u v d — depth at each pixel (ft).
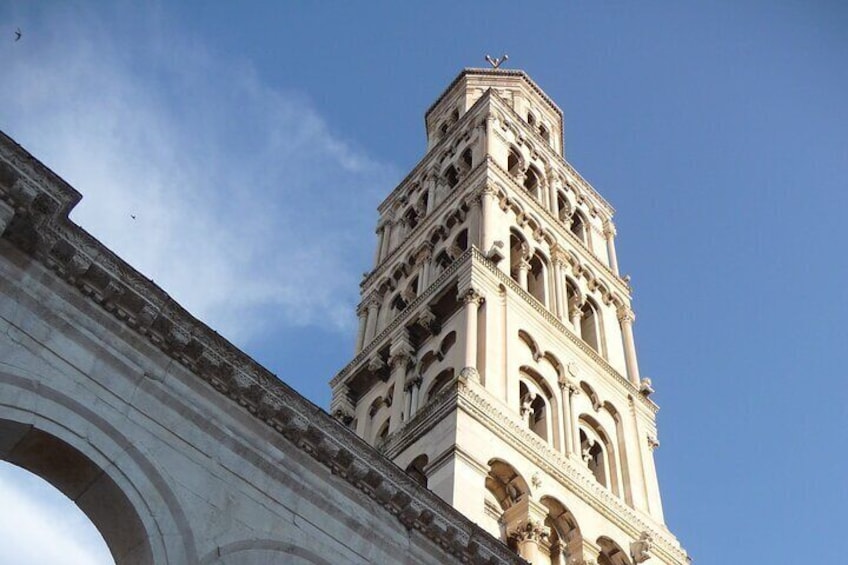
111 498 73.10
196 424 80.02
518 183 197.57
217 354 82.53
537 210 195.72
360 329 192.13
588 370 169.58
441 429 132.98
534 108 249.55
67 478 73.41
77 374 74.49
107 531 73.51
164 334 80.59
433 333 163.43
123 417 75.51
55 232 76.28
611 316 194.70
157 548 71.97
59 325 75.31
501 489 134.00
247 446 82.07
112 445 73.82
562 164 225.97
